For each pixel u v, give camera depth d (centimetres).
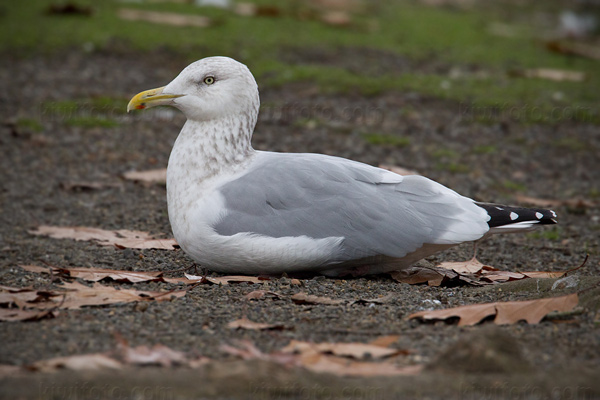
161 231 1216
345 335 743
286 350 686
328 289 905
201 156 960
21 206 1339
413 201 939
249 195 929
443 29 3016
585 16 3903
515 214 948
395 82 2162
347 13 3161
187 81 970
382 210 927
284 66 2242
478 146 1784
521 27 3359
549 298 800
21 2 2806
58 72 2142
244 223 916
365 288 918
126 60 2259
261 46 2441
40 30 2466
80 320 767
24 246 1119
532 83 2270
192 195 948
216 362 648
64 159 1598
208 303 835
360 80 2155
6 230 1209
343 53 2469
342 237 917
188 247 950
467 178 1580
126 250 1095
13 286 900
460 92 2119
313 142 1725
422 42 2728
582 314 799
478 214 938
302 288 905
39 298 821
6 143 1664
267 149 1664
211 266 957
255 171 954
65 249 1105
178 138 988
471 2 4022
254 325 752
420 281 962
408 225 923
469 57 2566
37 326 746
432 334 748
